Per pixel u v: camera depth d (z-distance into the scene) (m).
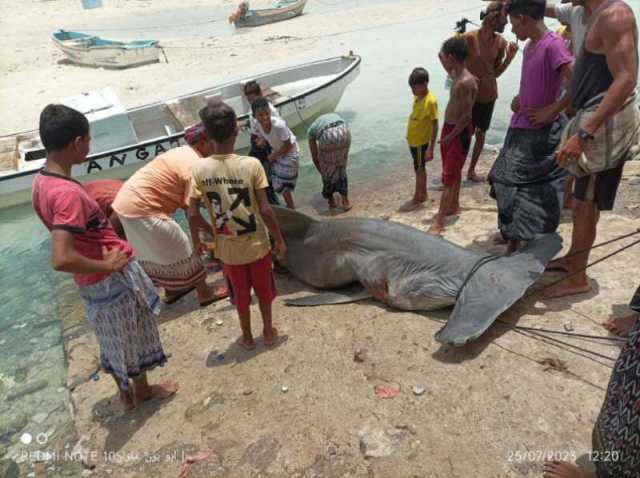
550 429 3.12
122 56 20.03
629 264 4.58
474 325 3.74
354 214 7.18
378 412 3.43
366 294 4.87
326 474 3.07
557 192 4.66
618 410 2.37
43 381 4.60
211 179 3.70
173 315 5.18
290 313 4.77
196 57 20.67
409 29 21.11
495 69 6.78
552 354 3.68
